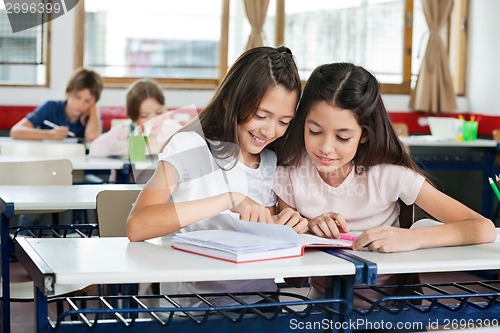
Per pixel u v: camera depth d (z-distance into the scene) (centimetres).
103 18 646
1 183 337
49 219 446
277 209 222
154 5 657
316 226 193
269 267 154
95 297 165
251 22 668
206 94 670
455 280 462
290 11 689
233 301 192
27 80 632
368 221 214
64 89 636
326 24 698
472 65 718
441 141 579
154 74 662
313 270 156
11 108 615
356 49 704
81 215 465
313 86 197
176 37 664
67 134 520
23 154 423
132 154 310
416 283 205
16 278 413
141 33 656
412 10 705
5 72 626
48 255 160
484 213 596
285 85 192
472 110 716
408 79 711
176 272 148
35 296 151
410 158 211
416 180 207
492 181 204
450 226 188
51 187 299
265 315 162
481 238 189
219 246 162
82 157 418
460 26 723
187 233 178
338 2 698
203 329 157
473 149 660
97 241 180
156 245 177
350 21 702
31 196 270
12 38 623
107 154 416
